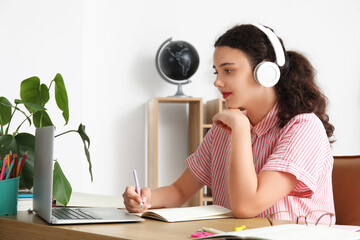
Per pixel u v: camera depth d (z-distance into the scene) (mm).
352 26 3855
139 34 3455
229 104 1465
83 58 3268
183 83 3357
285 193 1320
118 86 3402
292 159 1332
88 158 1527
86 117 3305
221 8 3611
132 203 1357
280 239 776
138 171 3439
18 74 3008
